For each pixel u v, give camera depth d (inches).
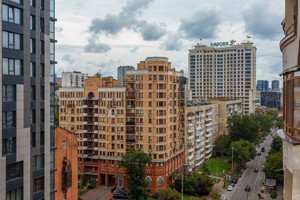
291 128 602.9
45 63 2084.2
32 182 1961.1
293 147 586.9
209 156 6136.8
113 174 4503.0
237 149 5433.1
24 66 1879.9
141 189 3686.0
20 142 1838.1
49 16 2132.1
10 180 1785.2
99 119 4591.5
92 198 4050.2
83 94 4692.4
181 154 4822.8
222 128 7135.8
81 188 4335.6
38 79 2020.2
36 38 2003.0
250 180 4963.1
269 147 7465.6
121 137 4431.6
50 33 2180.1
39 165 2049.7
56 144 2285.9
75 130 4697.3
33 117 1991.9
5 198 1740.9
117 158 4461.1
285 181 685.9
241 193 4315.9
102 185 4574.3
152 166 4242.1
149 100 4291.3
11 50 1796.3
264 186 4510.3
